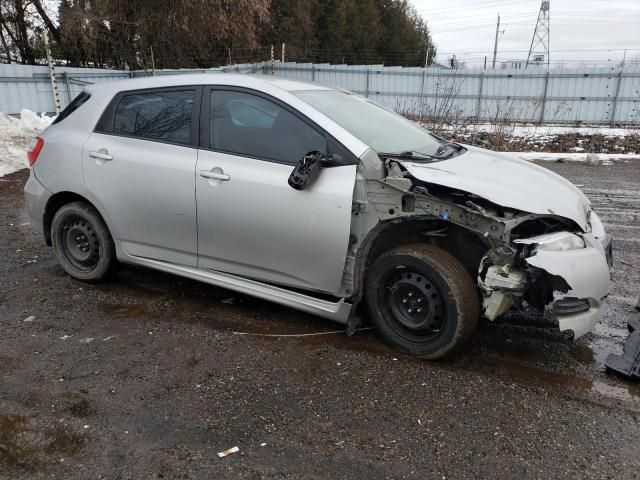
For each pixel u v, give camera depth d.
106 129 4.20
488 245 3.18
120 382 3.08
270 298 3.69
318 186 3.30
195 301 4.26
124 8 19.34
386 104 21.23
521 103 19.89
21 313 3.99
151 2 19.28
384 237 3.54
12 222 6.52
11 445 2.54
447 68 20.86
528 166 4.01
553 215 3.10
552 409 2.87
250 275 3.75
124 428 2.67
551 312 3.14
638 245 5.82
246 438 2.60
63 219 4.47
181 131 3.86
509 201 3.08
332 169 3.30
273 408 2.85
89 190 4.19
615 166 11.61
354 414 2.80
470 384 3.11
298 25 33.88
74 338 3.61
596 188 9.09
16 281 4.61
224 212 3.62
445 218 3.18
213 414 2.79
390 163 3.30
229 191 3.58
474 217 3.14
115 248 4.32
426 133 4.45
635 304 4.27
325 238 3.31
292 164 3.44
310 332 3.75
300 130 3.47
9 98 13.99
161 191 3.86
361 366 3.29
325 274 3.42
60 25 19.25
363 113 4.05
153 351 3.45
